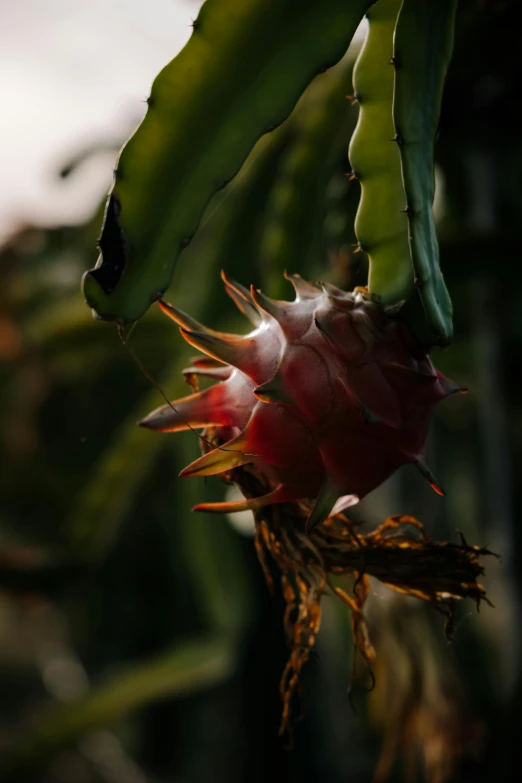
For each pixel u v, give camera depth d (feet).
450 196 4.95
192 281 4.51
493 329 5.10
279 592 5.92
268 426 2.39
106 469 4.95
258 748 6.36
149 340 5.20
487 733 5.19
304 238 3.68
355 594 2.59
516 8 3.51
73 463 8.02
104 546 5.37
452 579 2.54
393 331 2.40
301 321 2.41
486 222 4.76
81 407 7.96
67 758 7.58
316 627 2.60
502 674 5.46
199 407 2.46
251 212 4.25
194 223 2.39
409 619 3.78
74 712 5.74
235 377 2.47
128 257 2.36
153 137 2.37
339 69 3.68
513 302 5.04
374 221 2.43
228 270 4.29
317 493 2.42
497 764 4.93
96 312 2.35
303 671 5.91
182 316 2.46
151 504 7.66
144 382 7.02
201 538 4.86
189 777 7.57
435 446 6.93
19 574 5.22
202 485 4.59
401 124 2.34
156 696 5.65
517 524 5.29
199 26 2.36
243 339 2.44
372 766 6.11
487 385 5.22
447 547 2.54
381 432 2.37
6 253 7.33
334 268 3.52
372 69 2.46
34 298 7.24
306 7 2.38
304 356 2.39
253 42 2.37
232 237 4.27
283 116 2.40
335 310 2.40
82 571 5.36
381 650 3.82
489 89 4.17
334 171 3.83
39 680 8.83
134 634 8.05
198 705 7.75
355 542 2.56
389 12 2.44
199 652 5.59
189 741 7.87
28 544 7.32
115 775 7.63
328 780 6.28
